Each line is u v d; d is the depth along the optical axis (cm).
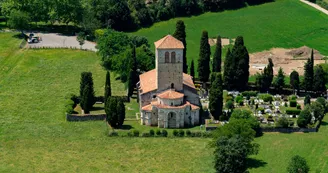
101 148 19338
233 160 17100
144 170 17900
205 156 18800
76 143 19662
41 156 18738
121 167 18062
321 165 18312
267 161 18500
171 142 19838
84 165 18175
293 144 19800
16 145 19462
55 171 17762
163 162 18425
